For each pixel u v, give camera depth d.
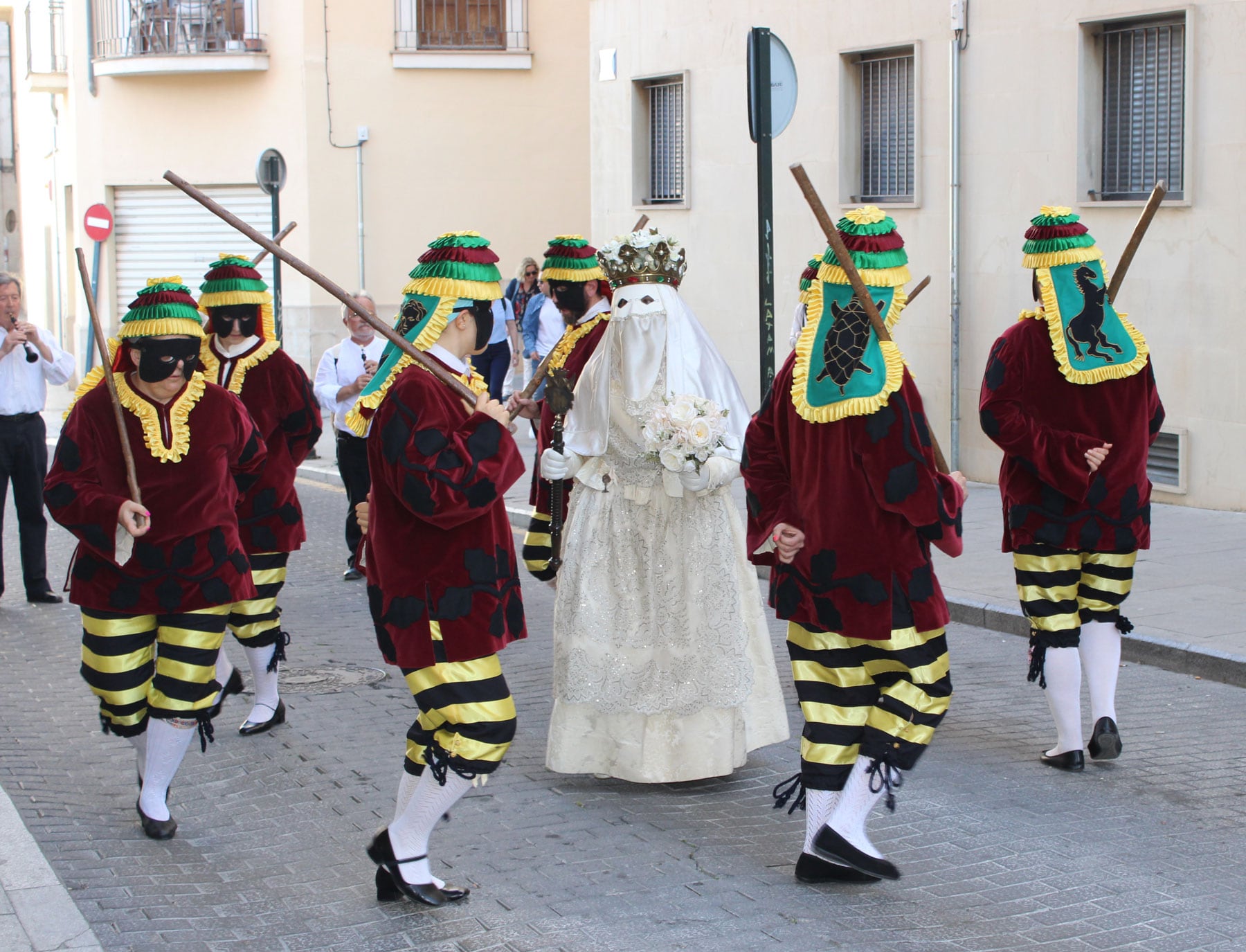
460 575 4.39
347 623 8.99
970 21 12.94
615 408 5.77
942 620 4.59
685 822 5.43
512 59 21.66
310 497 14.52
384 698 7.18
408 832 4.54
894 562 4.52
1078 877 4.83
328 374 10.13
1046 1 12.27
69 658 8.03
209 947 4.27
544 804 5.65
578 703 5.76
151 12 22.06
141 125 22.48
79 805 5.62
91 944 4.19
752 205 15.59
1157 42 11.70
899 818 5.43
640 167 17.28
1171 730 6.58
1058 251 5.80
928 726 4.61
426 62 21.39
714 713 5.77
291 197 21.34
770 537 4.71
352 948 4.29
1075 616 5.98
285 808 5.61
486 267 4.45
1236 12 10.95
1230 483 11.32
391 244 21.64
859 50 14.08
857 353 4.48
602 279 6.70
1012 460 6.04
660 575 5.74
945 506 4.53
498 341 15.34
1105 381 5.80
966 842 5.17
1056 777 5.91
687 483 5.50
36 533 9.45
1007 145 12.71
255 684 6.67
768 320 9.83
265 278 21.70
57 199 27.58
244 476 6.47
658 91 17.03
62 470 4.95
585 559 5.80
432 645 4.38
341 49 21.12
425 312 4.41
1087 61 12.07
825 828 4.64
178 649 5.12
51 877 4.70
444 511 4.23
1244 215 11.03
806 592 4.60
